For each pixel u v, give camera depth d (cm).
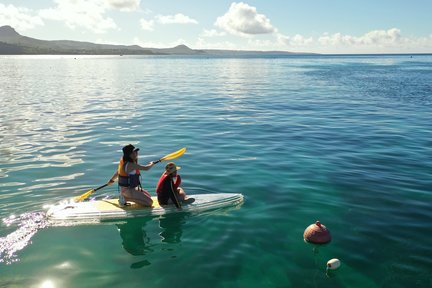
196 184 893
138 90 3061
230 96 2622
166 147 1227
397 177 931
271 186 879
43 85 3519
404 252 595
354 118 1744
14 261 568
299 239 638
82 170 985
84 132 1442
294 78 4494
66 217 710
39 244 619
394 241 629
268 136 1380
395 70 6300
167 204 765
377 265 561
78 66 8512
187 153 1156
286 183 896
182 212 743
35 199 795
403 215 724
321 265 561
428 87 3222
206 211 750
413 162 1051
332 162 1057
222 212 745
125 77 4769
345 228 674
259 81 4047
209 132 1447
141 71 6312
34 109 2009
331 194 828
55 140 1309
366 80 4097
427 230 665
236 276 534
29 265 558
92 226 687
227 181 912
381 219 709
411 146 1220
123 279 526
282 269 551
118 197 810
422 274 538
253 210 753
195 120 1695
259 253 595
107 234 659
